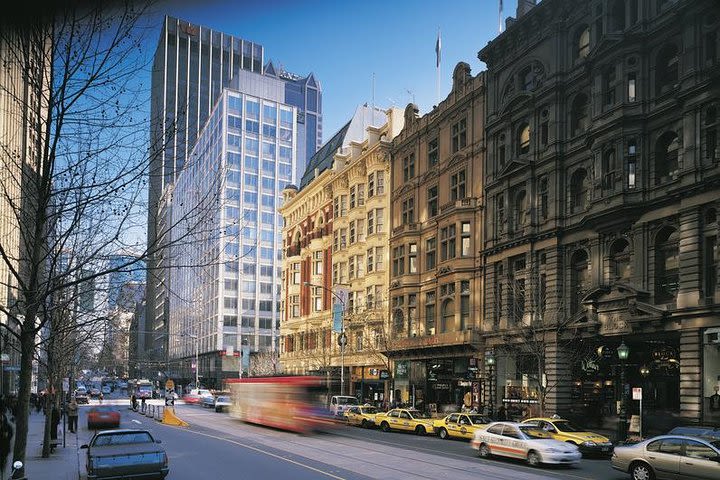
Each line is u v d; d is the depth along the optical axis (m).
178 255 28.06
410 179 53.97
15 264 23.94
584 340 34.88
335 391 62.34
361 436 33.62
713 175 28.17
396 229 54.09
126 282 22.83
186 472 19.45
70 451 25.78
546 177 38.56
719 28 29.28
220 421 45.53
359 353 57.94
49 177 12.08
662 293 31.16
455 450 26.89
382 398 55.44
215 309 117.81
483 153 44.75
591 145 35.06
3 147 13.45
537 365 36.69
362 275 59.75
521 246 39.69
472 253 44.75
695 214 29.20
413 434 36.09
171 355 144.25
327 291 67.94
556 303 36.56
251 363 97.19
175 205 84.94
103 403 81.44
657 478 17.92
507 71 43.06
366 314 56.03
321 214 71.00
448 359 46.94
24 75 11.65
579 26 37.69
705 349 28.39
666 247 31.08
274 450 25.66
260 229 122.19
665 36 32.09
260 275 121.19
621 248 33.69
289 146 128.12
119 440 17.84
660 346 33.03
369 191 60.12
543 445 21.88
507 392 40.22
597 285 34.00
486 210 43.81
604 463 23.53
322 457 23.27
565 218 37.06
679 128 30.84
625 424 27.77
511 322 39.81
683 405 28.95
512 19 44.53
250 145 123.44
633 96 33.22
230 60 168.38
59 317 21.27
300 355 72.00
